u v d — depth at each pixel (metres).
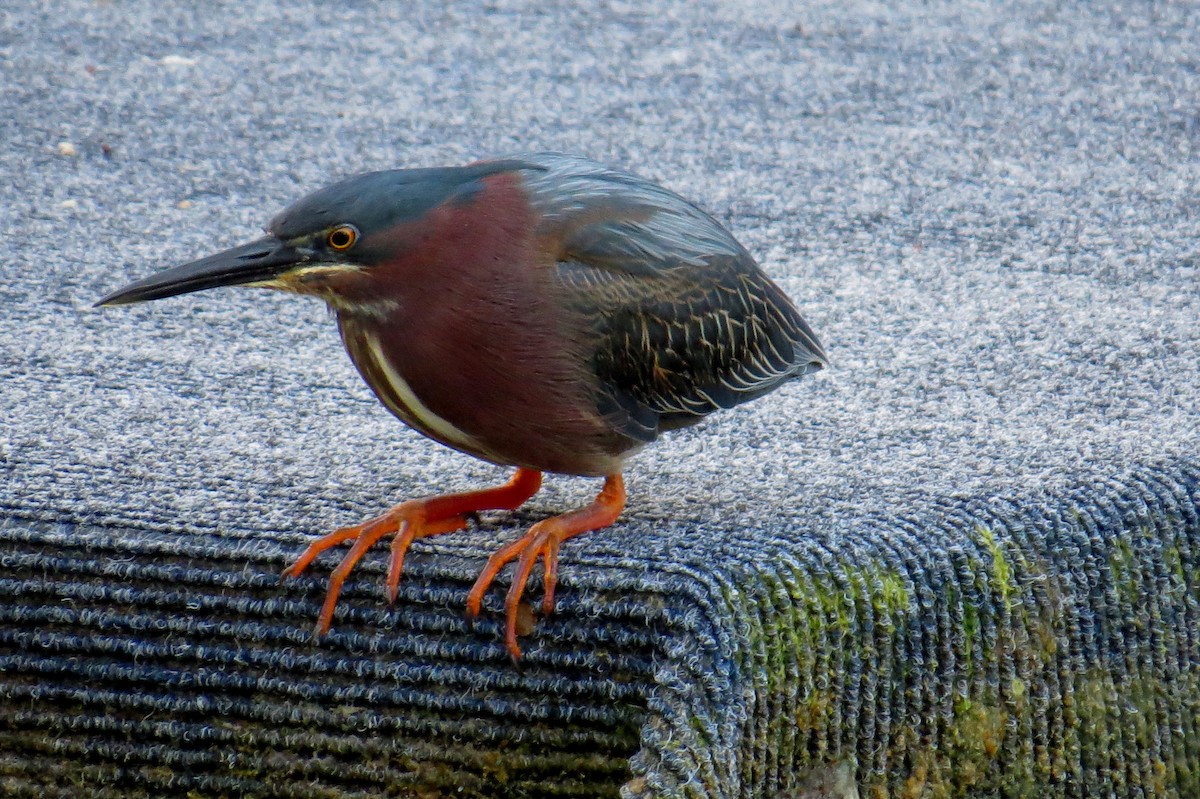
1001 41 6.38
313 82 5.80
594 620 5.14
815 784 5.16
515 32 6.41
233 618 5.16
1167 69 6.07
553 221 5.17
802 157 5.55
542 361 5.16
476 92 5.73
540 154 5.23
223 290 5.40
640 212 5.20
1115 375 5.31
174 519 5.17
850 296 5.39
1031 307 5.38
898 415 5.28
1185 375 5.31
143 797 5.18
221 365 5.32
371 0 6.80
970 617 5.17
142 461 5.22
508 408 5.16
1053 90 5.86
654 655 5.13
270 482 5.20
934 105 5.71
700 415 5.22
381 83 5.80
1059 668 5.19
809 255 5.43
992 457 5.23
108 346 5.33
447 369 5.16
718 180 5.52
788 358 5.25
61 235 5.43
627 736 5.14
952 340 5.35
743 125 5.60
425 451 5.25
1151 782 5.21
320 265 5.15
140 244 5.42
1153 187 5.52
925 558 5.16
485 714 5.14
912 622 5.16
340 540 5.15
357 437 5.25
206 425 5.26
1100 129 5.60
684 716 5.11
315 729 5.16
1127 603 5.20
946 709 5.17
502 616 5.14
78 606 5.16
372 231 5.15
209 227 5.45
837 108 5.67
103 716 5.17
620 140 5.56
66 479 5.20
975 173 5.54
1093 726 5.20
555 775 5.14
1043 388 5.30
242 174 5.51
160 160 5.53
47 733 5.18
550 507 5.21
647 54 6.17
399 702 5.15
